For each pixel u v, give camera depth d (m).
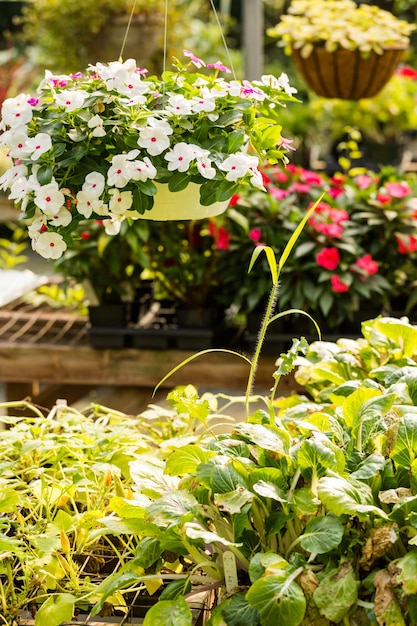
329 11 4.07
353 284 3.66
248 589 1.62
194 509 1.67
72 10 5.02
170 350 3.79
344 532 1.64
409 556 1.50
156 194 1.83
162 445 2.18
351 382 2.07
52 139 1.75
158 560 1.79
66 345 3.86
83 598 1.74
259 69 5.36
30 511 2.03
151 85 1.87
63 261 3.79
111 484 2.05
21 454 2.07
